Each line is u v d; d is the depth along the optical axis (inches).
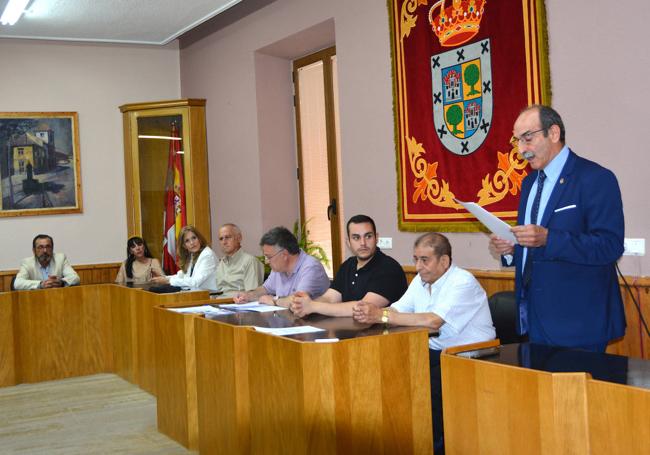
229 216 315.9
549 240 97.3
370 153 236.5
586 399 73.8
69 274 263.7
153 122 329.1
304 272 177.5
